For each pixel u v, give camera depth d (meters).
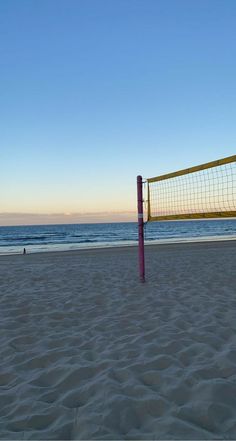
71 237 37.59
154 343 3.15
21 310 4.49
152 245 18.33
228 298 4.86
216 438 1.75
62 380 2.50
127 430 1.87
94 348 3.14
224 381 2.36
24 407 2.13
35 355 3.01
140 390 2.28
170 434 1.79
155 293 5.30
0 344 3.30
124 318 4.02
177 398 2.19
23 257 12.66
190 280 6.36
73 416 2.01
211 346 3.05
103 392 2.27
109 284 6.17
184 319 3.90
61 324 3.89
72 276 7.23
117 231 52.50
